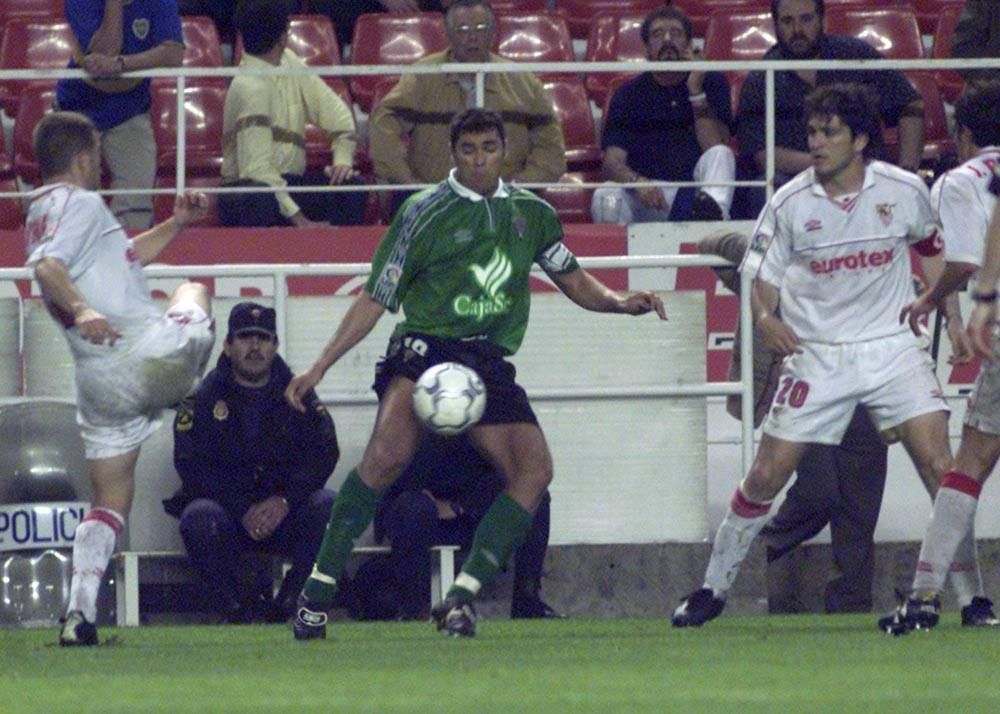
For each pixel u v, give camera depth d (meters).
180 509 31.59
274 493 31.16
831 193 23.86
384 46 46.03
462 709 15.19
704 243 32.50
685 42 39.09
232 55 47.25
